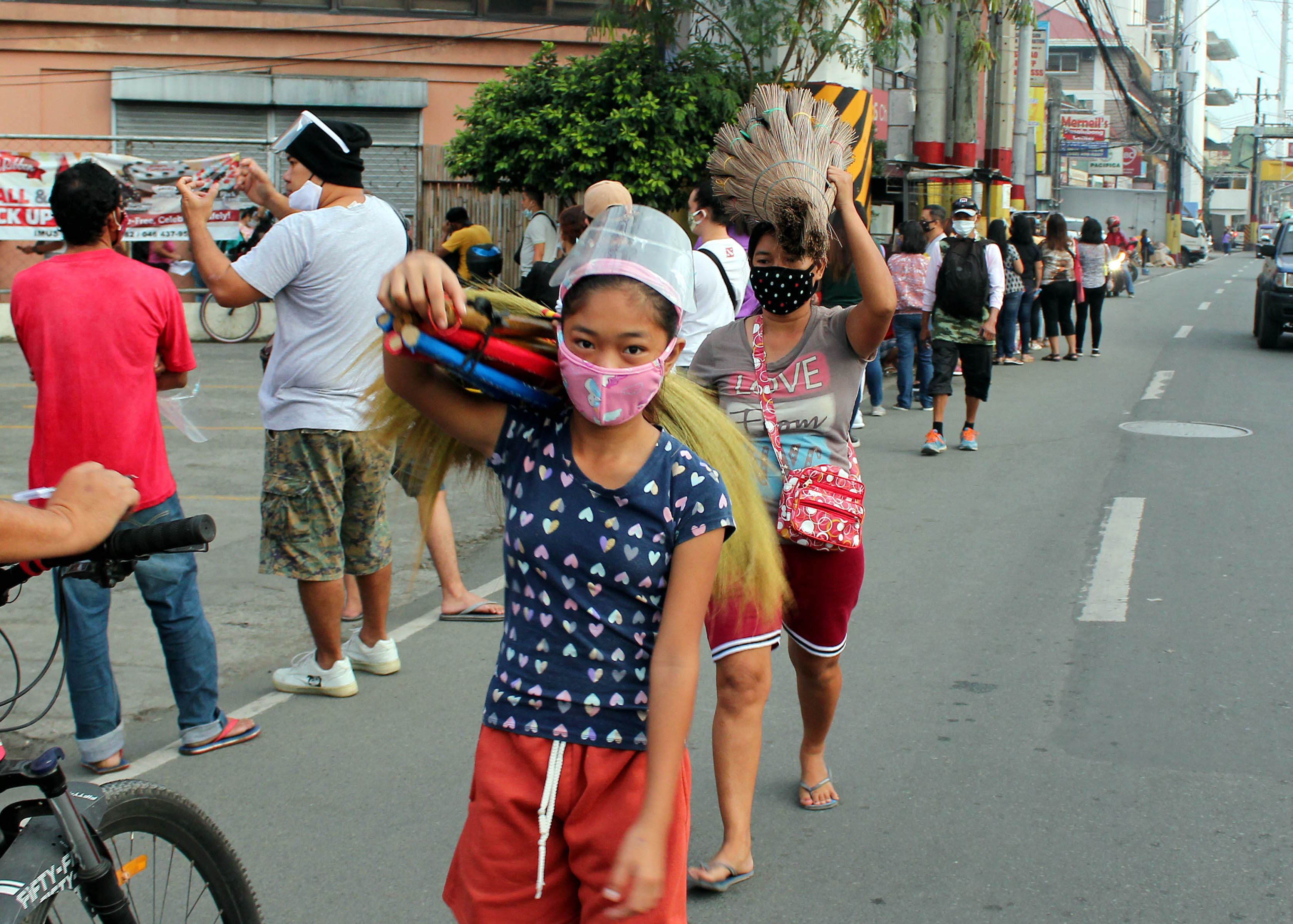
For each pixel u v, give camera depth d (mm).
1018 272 14648
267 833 3531
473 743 4160
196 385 4344
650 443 1988
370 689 4668
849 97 12891
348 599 5652
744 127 3332
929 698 4488
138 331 3709
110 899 2158
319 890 3230
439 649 5137
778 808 3664
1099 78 64500
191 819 2479
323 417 4203
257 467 8625
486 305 1925
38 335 3652
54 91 18547
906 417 10992
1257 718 4234
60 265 3697
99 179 3734
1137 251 40562
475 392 2102
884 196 17297
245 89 18984
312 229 4070
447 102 19625
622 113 13117
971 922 3047
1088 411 11117
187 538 1994
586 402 1892
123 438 3699
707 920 3064
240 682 4770
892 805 3672
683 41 14109
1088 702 4406
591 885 1995
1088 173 65375
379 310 4203
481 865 2027
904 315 11195
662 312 1880
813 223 3150
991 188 19969
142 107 18875
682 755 2012
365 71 19359
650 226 1903
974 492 7891
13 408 10773
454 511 7715
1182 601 5539
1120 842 3418
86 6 18391
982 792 3734
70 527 1896
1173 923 3018
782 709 4430
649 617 1991
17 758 4008
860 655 4941
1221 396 11867
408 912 3135
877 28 12609
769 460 3289
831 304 8219
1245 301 26000
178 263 14672
